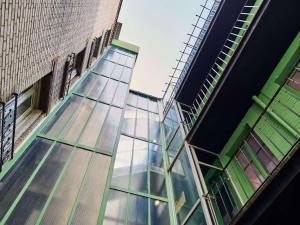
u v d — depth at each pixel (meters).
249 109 8.18
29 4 4.40
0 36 3.86
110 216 6.74
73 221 5.85
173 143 10.70
